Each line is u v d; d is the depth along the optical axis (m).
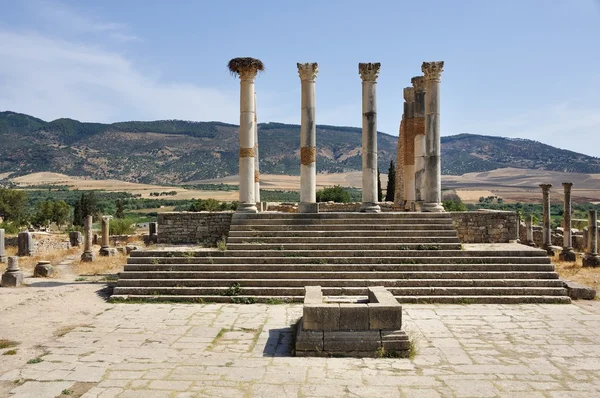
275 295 18.25
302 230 21.73
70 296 19.27
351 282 18.47
